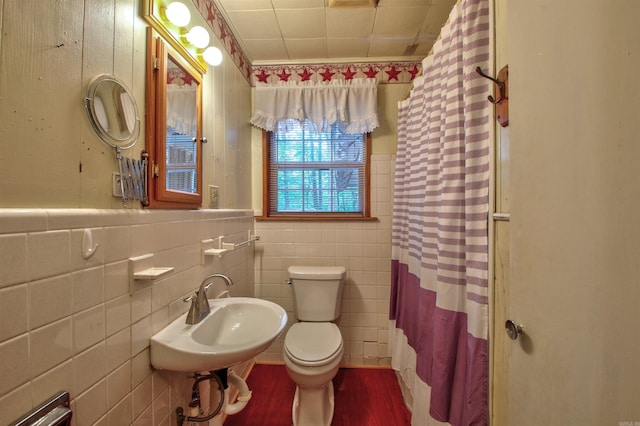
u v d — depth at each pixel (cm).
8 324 52
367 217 212
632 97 39
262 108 211
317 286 194
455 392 105
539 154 58
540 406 58
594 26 45
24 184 57
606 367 43
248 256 201
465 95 98
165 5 105
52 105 63
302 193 224
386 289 212
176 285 109
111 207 79
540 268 58
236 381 125
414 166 161
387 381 195
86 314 69
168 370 100
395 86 214
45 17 61
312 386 148
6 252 52
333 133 222
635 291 39
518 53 65
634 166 39
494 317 88
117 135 81
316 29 177
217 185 154
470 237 96
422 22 170
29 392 56
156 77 99
